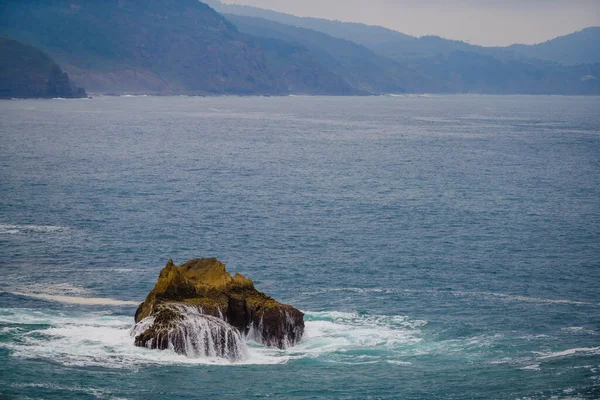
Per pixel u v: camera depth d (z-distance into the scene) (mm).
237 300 54750
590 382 47312
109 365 48219
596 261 79438
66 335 53000
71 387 44625
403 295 66750
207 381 46562
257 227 94188
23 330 53750
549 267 76938
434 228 95312
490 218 102125
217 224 95500
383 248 84188
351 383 47062
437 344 54312
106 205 107188
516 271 75312
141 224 94500
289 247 84125
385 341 54812
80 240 85312
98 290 66438
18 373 46062
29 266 73812
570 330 57812
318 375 48219
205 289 55906
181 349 50688
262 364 49875
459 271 75125
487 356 52031
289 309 53625
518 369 49594
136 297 64750
